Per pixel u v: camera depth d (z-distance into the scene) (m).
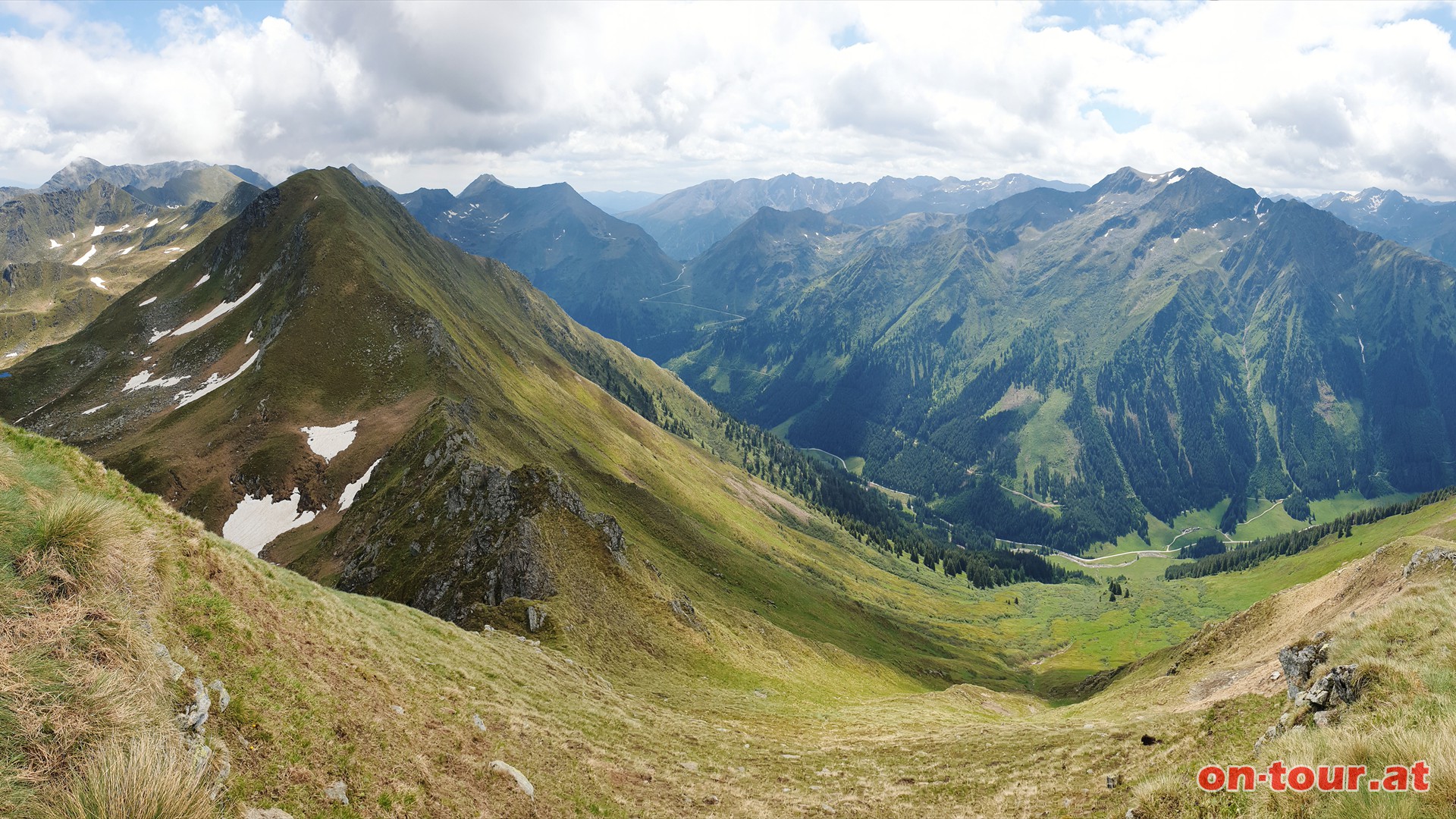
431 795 20.47
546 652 53.06
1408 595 29.19
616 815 26.12
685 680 63.75
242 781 15.55
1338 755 15.91
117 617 14.82
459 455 99.94
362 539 99.75
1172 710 57.19
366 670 25.66
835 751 45.47
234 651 19.47
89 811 10.62
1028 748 42.12
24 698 11.70
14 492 15.89
